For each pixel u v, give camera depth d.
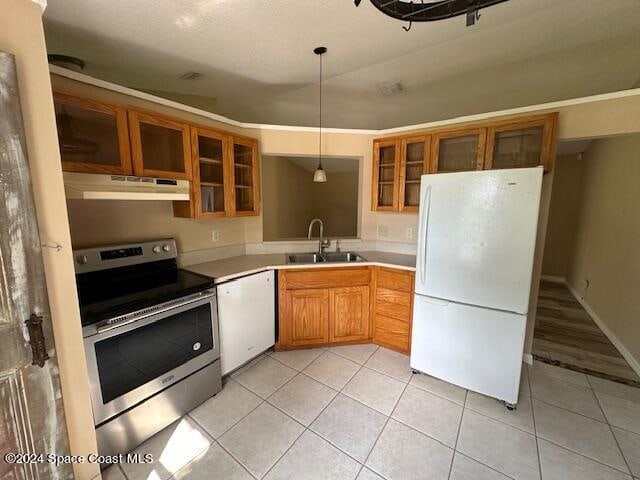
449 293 2.09
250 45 2.03
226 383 2.20
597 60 2.37
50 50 2.02
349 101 3.30
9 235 1.00
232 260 2.67
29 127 1.07
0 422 1.02
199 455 1.59
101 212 1.91
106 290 1.75
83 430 1.32
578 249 4.55
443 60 2.35
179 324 1.79
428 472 1.50
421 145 2.65
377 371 2.36
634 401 2.04
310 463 1.54
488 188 1.88
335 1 1.58
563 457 1.59
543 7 1.70
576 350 2.79
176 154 2.08
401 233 3.05
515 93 3.04
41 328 1.09
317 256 2.92
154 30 1.82
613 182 3.35
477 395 2.09
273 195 4.76
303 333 2.64
